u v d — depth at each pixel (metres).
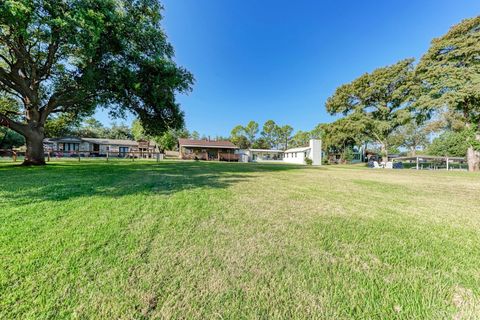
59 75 10.31
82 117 14.70
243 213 3.16
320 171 12.53
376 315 1.28
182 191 4.54
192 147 32.12
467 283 1.58
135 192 4.25
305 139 51.62
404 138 35.12
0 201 3.34
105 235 2.21
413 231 2.61
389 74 22.67
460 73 15.40
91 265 1.67
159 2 10.53
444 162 27.86
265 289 1.47
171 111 11.59
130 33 9.08
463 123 19.31
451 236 2.46
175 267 1.70
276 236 2.36
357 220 2.99
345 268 1.75
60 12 6.43
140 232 2.32
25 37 6.35
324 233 2.48
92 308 1.26
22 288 1.39
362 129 24.42
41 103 11.75
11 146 25.92
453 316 1.27
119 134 48.91
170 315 1.24
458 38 15.88
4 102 12.48
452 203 4.25
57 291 1.38
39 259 1.72
